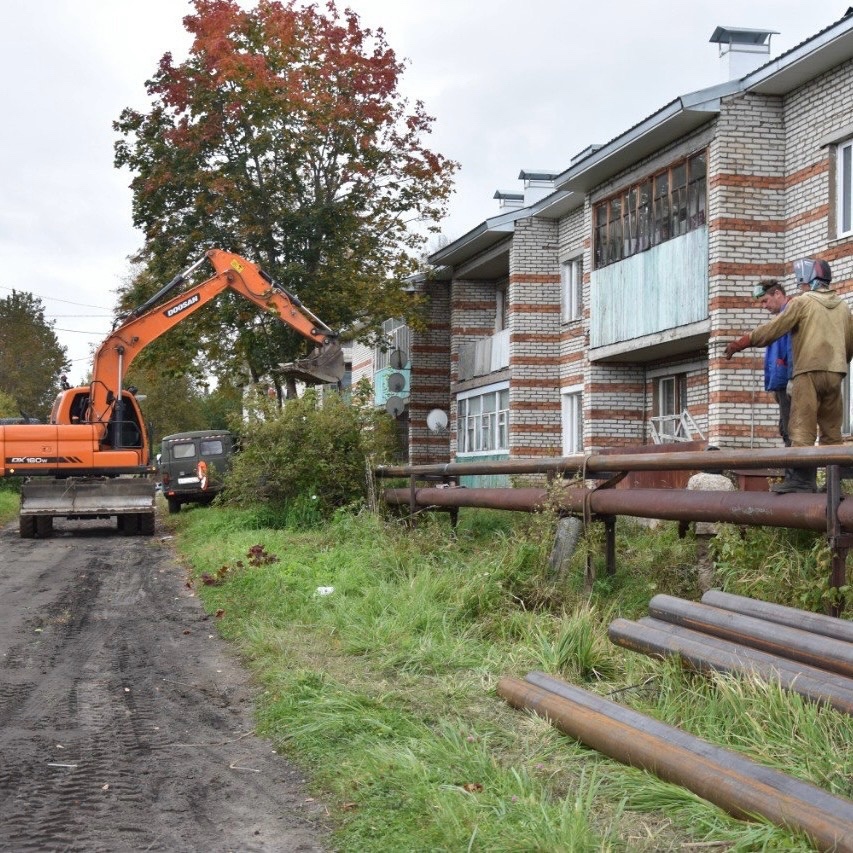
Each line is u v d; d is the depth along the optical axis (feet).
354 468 55.01
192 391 165.48
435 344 101.55
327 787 16.89
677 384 64.69
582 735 17.81
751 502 24.40
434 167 83.15
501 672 23.34
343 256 83.10
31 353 200.54
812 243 49.70
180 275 65.46
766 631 19.72
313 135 78.79
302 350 80.69
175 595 38.55
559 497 32.30
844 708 16.85
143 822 15.49
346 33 81.15
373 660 25.25
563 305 79.82
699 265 53.31
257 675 24.77
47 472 63.87
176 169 79.41
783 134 51.88
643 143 56.80
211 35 77.20
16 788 16.98
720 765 15.21
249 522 56.80
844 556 21.91
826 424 25.77
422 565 34.88
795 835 13.02
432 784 16.10
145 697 23.18
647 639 22.02
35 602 37.14
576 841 13.38
